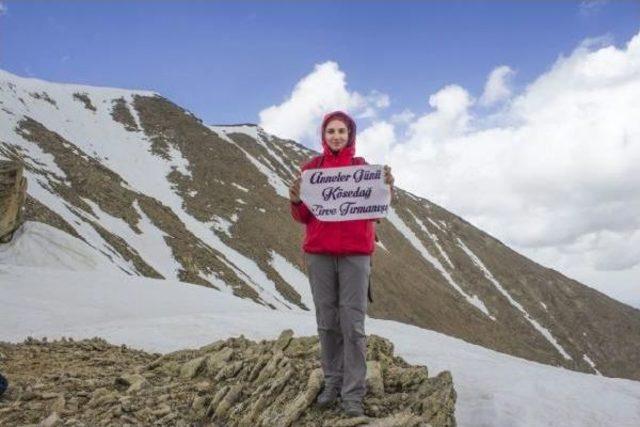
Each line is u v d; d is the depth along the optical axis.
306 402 5.24
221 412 5.53
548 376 9.52
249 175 127.81
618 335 145.38
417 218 163.38
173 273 68.88
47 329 15.04
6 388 5.84
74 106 132.12
